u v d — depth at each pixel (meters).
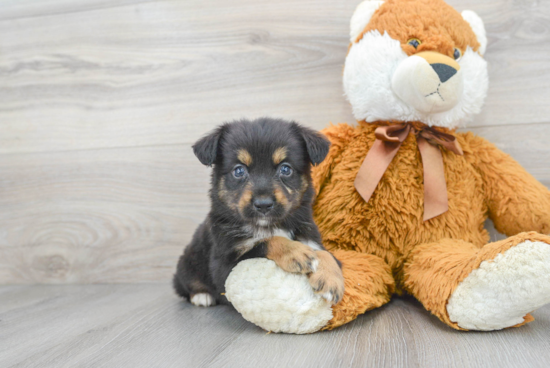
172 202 0.85
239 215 0.60
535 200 0.66
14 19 0.90
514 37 0.76
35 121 0.89
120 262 0.87
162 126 0.86
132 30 0.86
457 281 0.56
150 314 0.68
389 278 0.66
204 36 0.84
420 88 0.64
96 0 0.87
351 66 0.70
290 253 0.57
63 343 0.58
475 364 0.49
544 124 0.75
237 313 0.67
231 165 0.62
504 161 0.70
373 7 0.70
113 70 0.87
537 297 0.52
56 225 0.89
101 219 0.87
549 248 0.52
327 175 0.70
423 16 0.66
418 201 0.67
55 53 0.89
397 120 0.69
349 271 0.62
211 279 0.67
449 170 0.68
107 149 0.87
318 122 0.81
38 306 0.74
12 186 0.90
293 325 0.57
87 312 0.70
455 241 0.65
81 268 0.88
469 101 0.68
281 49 0.82
